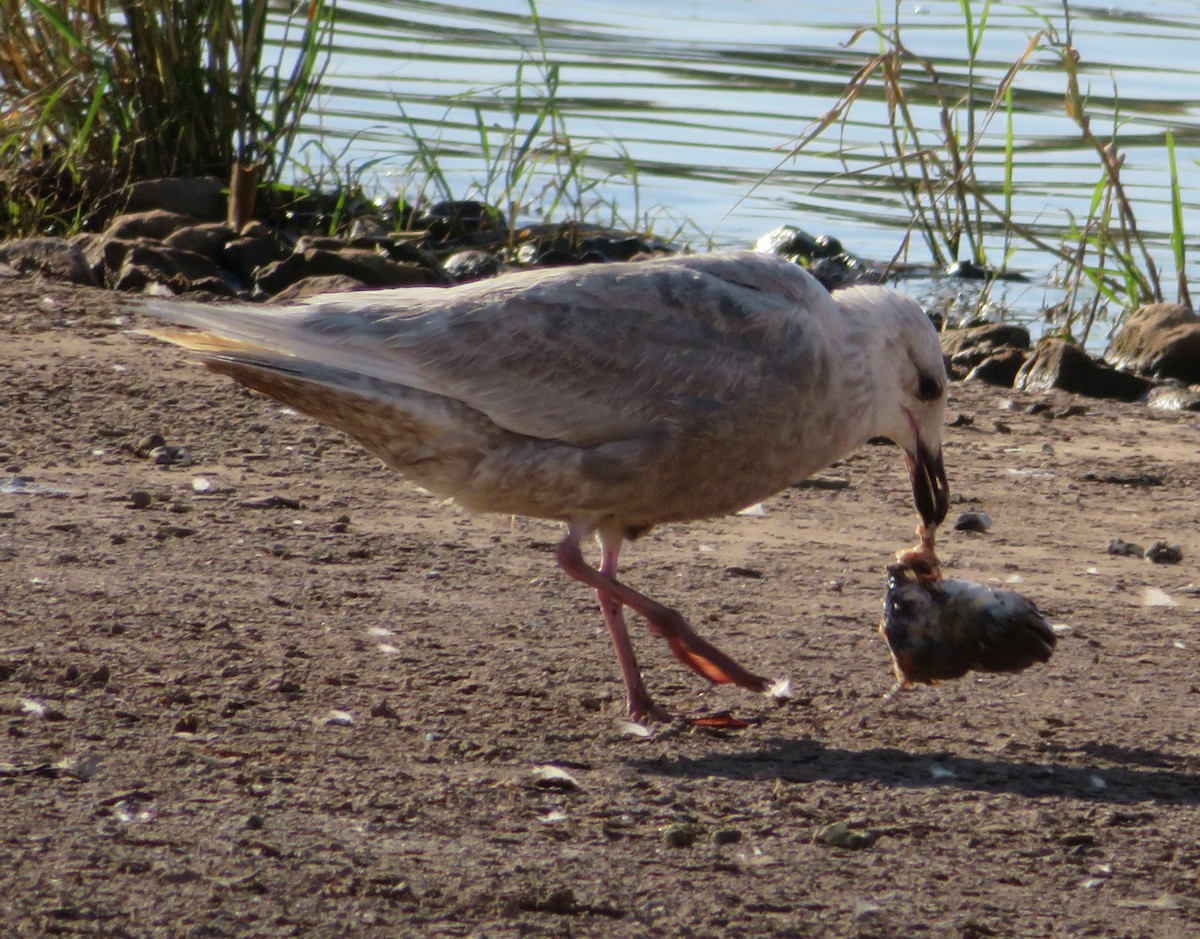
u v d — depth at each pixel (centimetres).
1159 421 1919
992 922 702
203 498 1355
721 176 2950
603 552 1088
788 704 1012
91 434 1508
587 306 1030
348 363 1007
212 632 1046
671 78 3331
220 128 2566
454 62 3362
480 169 2889
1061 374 2092
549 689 1010
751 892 718
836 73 3397
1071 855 780
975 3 3906
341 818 774
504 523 1355
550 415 1019
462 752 886
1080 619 1201
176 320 1000
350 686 978
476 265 2455
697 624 1152
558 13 3803
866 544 1368
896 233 2848
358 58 3334
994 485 1583
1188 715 1008
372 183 2806
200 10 2522
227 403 1638
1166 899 734
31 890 672
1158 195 2870
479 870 723
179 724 888
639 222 2762
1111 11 3856
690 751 917
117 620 1051
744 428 1030
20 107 2481
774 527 1409
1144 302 2439
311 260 2273
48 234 2444
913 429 1116
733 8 3906
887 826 808
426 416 1012
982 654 980
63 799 771
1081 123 2400
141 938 640
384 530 1313
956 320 2441
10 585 1100
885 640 1085
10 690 919
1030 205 2836
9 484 1342
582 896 704
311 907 675
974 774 895
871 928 689
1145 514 1512
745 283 1066
